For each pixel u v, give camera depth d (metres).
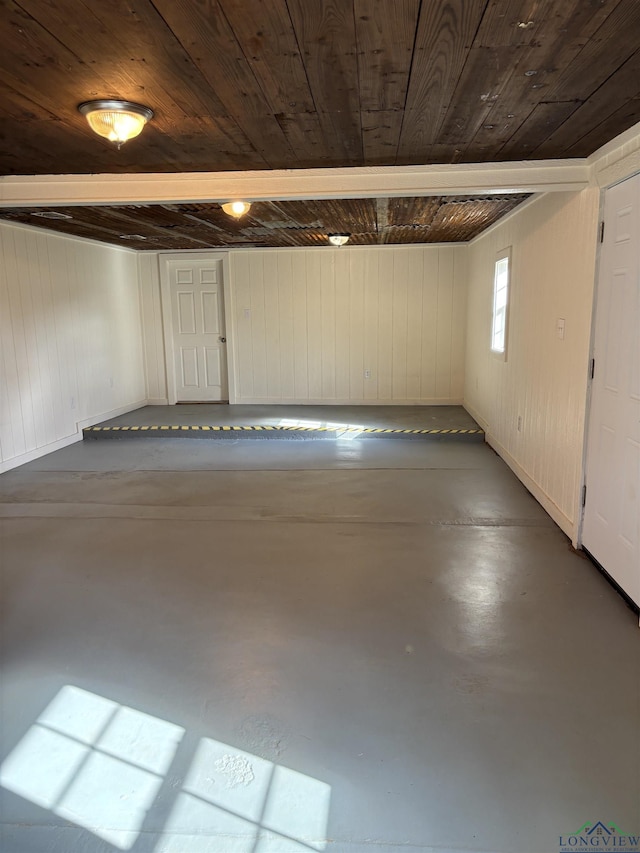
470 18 1.59
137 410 7.59
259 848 1.53
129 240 6.48
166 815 1.63
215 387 8.06
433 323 7.55
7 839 1.57
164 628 2.60
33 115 2.36
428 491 4.50
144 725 1.99
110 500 4.37
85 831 1.59
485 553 3.36
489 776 1.75
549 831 1.57
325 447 5.95
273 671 2.28
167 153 2.93
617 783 1.72
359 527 3.79
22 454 5.37
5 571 3.19
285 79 2.02
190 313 7.88
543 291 4.06
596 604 2.76
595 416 3.14
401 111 2.34
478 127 2.56
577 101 2.24
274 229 5.74
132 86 2.07
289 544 3.53
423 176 3.24
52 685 2.20
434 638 2.49
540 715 2.01
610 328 2.93
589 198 3.15
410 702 2.09
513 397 4.94
